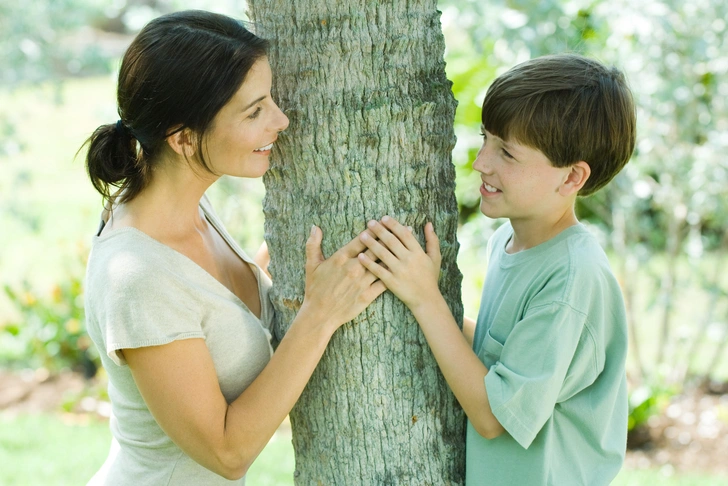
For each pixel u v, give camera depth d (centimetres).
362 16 188
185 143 194
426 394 205
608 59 548
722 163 578
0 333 838
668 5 516
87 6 784
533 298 197
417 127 195
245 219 695
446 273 208
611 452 208
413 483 206
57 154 1245
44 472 501
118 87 194
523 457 198
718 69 555
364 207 195
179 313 192
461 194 953
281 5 194
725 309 722
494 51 597
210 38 183
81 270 773
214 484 213
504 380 190
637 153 605
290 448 542
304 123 194
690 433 591
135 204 206
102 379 716
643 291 831
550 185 200
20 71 730
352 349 201
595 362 199
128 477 212
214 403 192
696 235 666
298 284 207
